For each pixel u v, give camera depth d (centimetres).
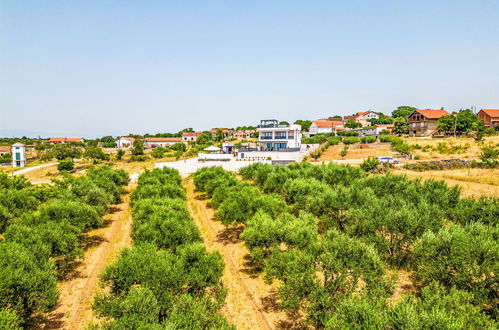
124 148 13838
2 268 1564
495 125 9669
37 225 2361
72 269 2452
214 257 1870
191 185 6034
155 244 2133
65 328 1739
